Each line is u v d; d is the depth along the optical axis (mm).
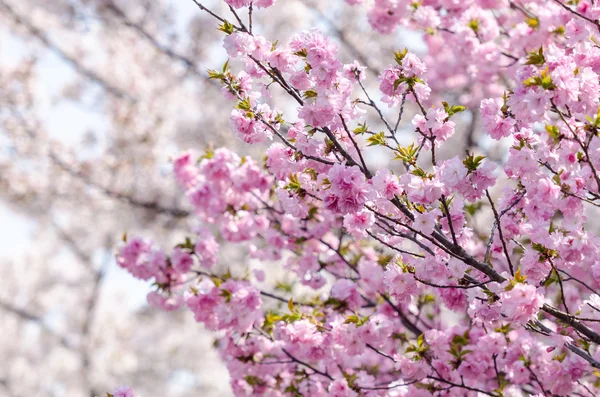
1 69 9453
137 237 4723
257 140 3293
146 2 9250
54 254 11727
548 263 3043
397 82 3139
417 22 4750
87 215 10078
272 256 5062
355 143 3072
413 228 2883
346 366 4262
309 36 3016
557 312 2836
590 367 3537
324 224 4688
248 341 4336
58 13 9367
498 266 4602
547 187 2857
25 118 9367
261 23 8859
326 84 2994
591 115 2980
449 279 3293
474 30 4531
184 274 4699
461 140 8117
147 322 11547
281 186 3398
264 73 3211
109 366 10656
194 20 9273
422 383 3820
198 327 11156
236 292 4070
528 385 4148
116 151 9477
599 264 3078
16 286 11570
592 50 3238
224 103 9148
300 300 4613
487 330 3945
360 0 4824
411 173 2918
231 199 4660
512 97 2898
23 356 11195
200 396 10859
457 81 7668
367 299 4512
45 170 9477
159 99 9609
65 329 11430
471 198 2873
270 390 4461
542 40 4285
